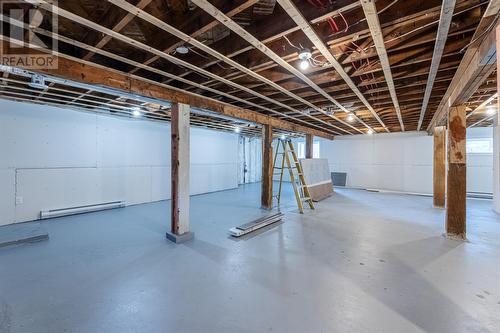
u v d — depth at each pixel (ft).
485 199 23.70
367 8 5.43
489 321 6.03
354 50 7.91
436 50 7.14
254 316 6.28
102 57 9.18
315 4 5.80
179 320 6.13
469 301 6.87
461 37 7.41
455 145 12.07
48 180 15.84
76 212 16.96
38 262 9.34
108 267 8.98
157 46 7.69
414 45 7.41
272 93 12.37
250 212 18.06
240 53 8.37
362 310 6.50
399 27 6.79
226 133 31.14
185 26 6.61
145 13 5.71
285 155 19.39
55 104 15.37
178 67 9.80
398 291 7.41
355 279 8.15
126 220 15.65
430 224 14.89
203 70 9.18
